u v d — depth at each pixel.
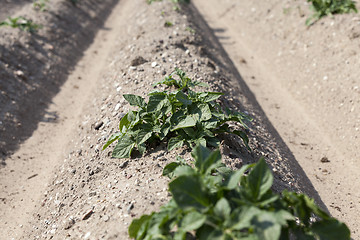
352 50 7.39
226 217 2.34
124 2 16.12
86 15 12.77
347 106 6.47
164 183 3.47
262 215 2.28
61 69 8.85
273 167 4.37
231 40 10.81
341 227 2.58
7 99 6.88
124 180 3.77
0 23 9.24
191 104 3.96
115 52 8.87
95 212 3.46
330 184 5.10
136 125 4.00
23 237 3.99
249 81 8.27
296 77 7.97
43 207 4.32
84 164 4.50
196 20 10.60
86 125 5.60
